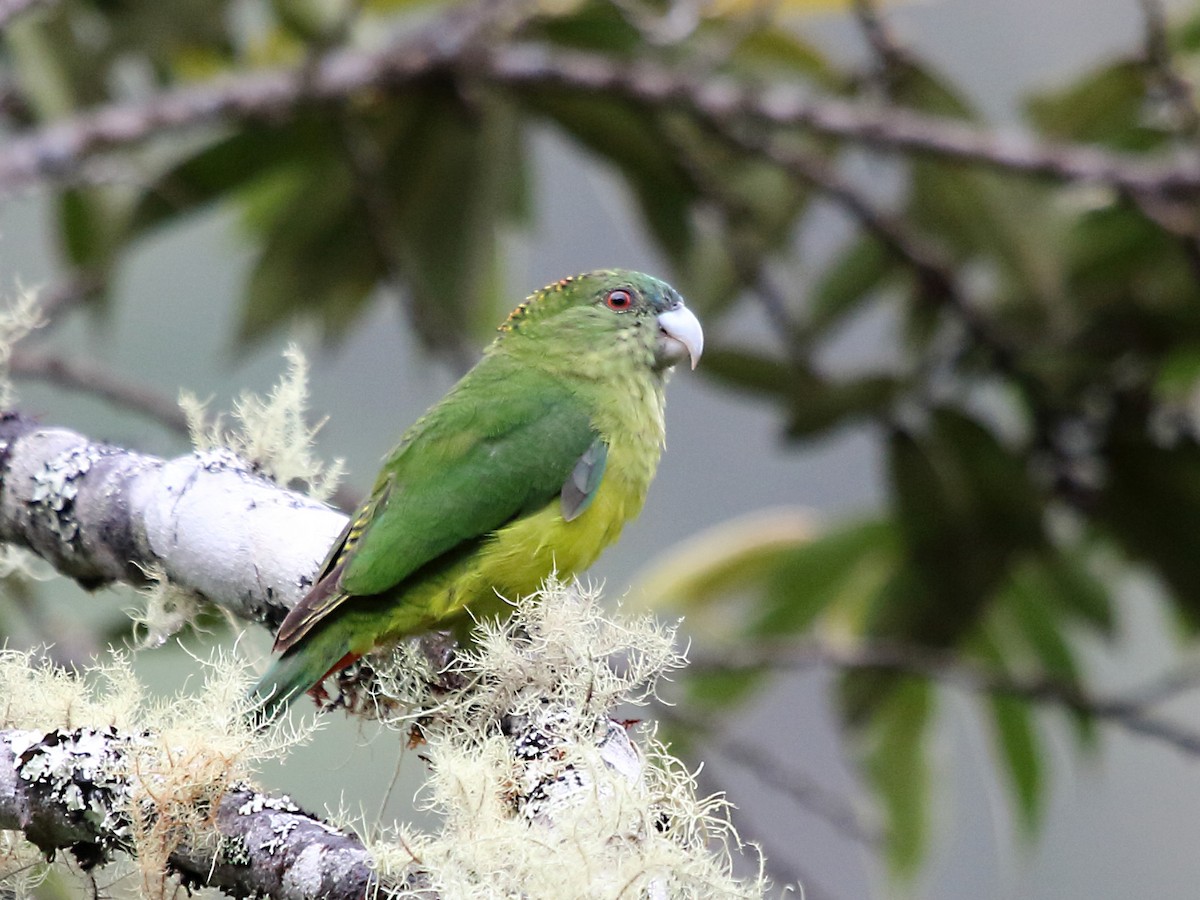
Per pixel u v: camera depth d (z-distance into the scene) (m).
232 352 12.05
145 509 6.41
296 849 4.68
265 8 12.09
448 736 5.28
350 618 6.65
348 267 11.97
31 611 9.34
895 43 11.09
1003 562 11.52
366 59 10.60
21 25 10.30
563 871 4.44
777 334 11.38
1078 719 11.79
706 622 12.35
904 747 12.10
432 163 11.44
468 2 11.27
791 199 11.75
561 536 7.54
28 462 6.65
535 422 7.70
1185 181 10.10
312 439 6.71
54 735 4.93
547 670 5.53
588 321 8.42
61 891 6.05
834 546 11.93
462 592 7.04
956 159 10.45
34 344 10.76
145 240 12.18
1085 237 11.23
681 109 10.77
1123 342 11.28
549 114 11.39
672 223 11.80
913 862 12.23
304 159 11.35
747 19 10.84
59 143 9.99
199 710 4.93
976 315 11.04
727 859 4.61
